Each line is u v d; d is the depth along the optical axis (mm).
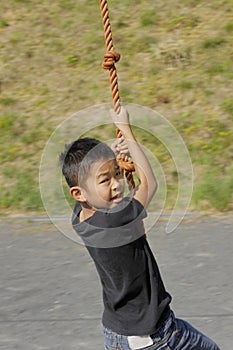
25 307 8398
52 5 16562
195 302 8359
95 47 15281
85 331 7777
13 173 12453
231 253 9695
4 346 7551
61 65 14977
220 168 12195
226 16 15602
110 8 16188
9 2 16781
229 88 13898
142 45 15125
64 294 8695
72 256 9797
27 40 15656
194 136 12875
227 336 7590
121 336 5055
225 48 14789
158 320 5016
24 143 13133
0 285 9008
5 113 13859
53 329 7848
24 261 9711
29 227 10938
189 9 15906
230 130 12930
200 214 11094
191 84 14039
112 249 4965
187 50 14789
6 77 14766
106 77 14516
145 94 13945
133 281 5012
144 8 16062
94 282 8984
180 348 5160
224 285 8766
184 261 9492
